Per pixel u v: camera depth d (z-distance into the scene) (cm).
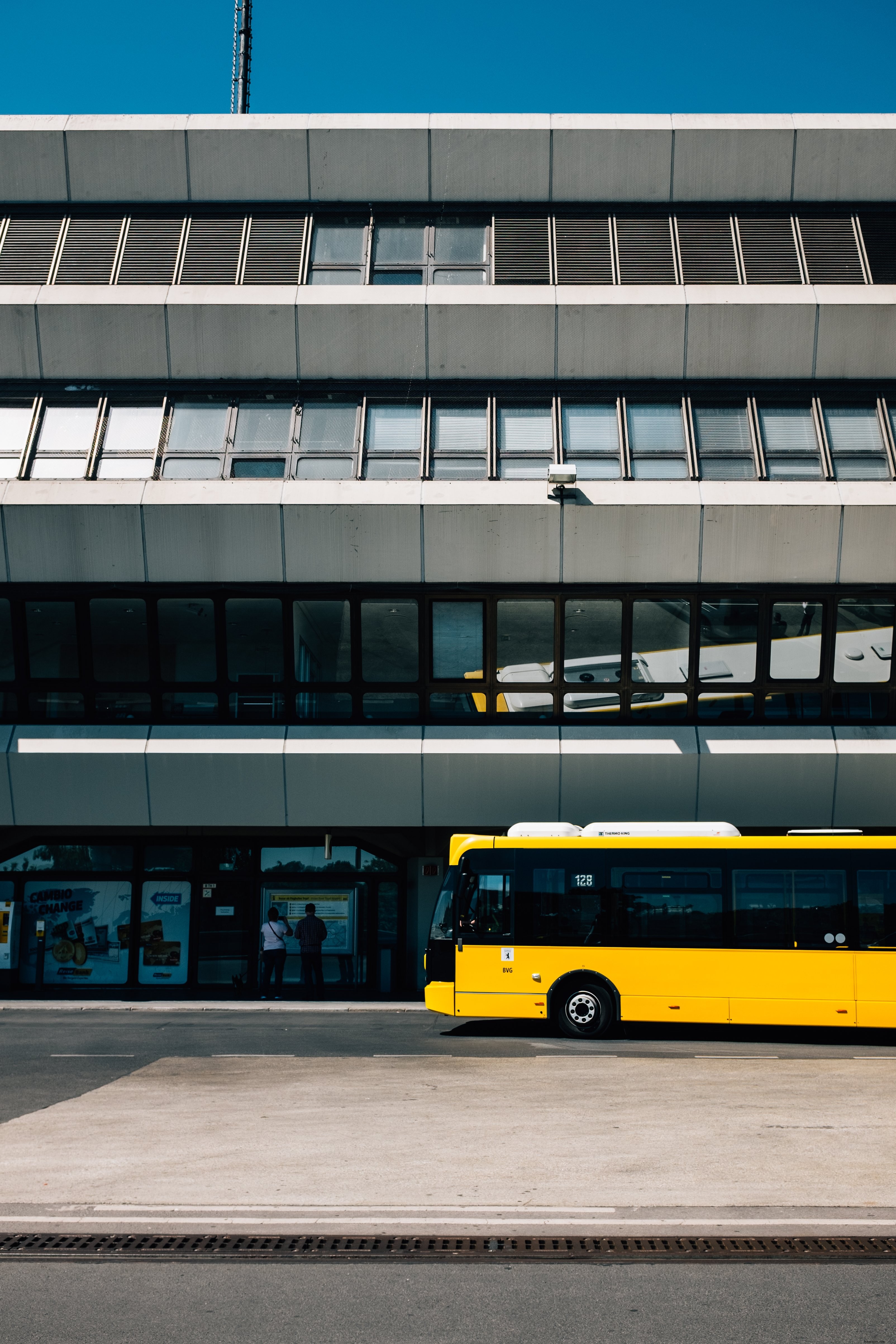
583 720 2228
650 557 2161
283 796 2255
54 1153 796
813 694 2209
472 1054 1429
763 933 1612
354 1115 953
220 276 2320
